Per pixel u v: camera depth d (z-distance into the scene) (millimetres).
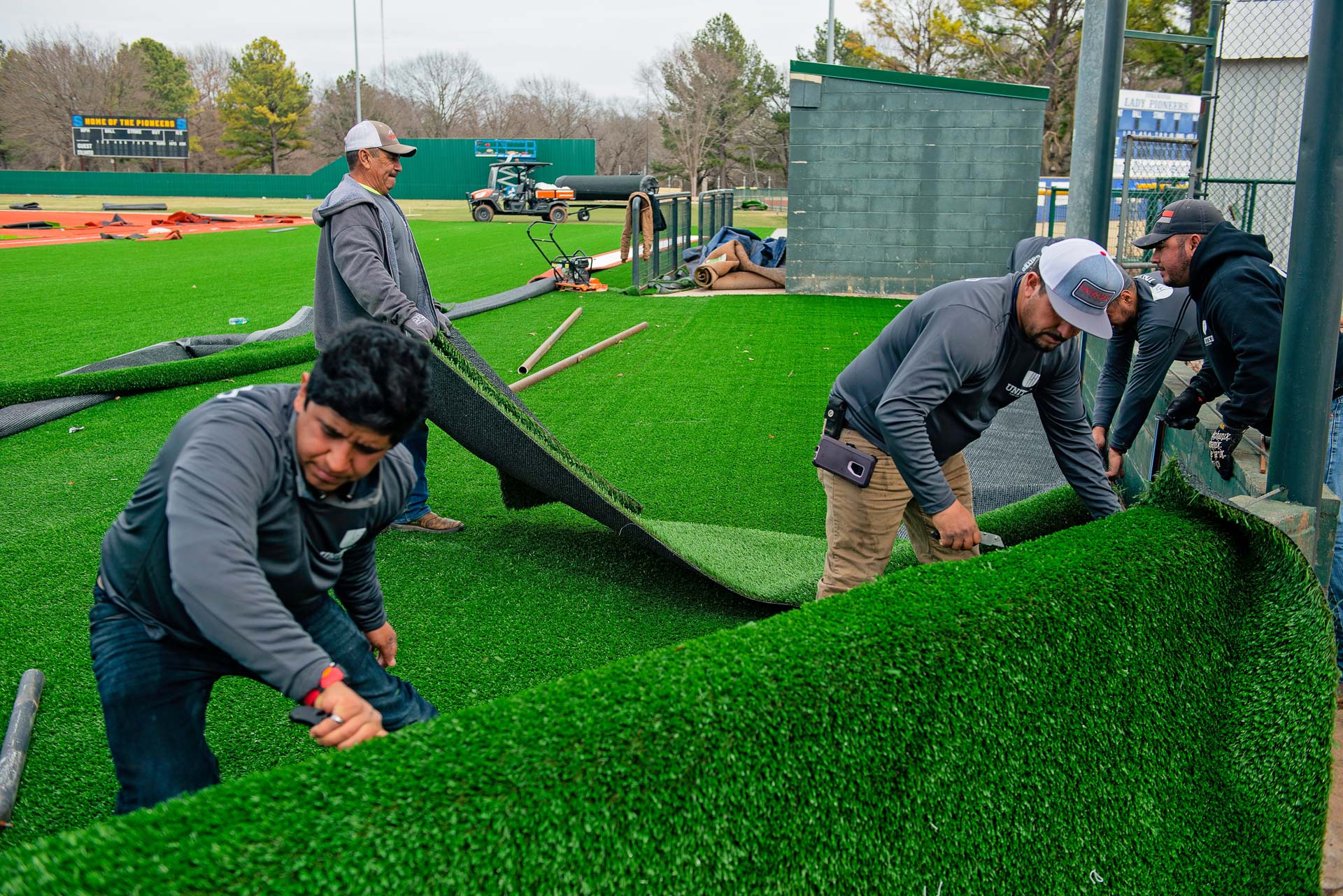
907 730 1642
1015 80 35219
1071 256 2445
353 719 1479
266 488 1573
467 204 39938
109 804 2363
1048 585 1913
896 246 12508
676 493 4918
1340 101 2283
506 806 1257
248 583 1473
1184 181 8812
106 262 16391
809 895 1513
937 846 1673
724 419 6352
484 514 4520
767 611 3525
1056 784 1844
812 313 11023
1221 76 9391
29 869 1064
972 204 12242
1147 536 2172
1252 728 2143
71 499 4617
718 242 14438
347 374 1459
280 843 1147
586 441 5824
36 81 59000
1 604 3459
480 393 3445
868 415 2855
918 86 12000
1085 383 6047
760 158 62656
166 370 6820
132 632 1727
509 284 13438
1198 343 3902
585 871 1301
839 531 2992
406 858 1187
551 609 3510
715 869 1417
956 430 2830
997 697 1766
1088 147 6508
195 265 16031
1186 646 2111
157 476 1608
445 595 3623
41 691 2820
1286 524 2422
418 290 4242
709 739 1421
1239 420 2939
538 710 1410
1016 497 4617
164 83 69562
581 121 73625
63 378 6371
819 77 12203
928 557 3203
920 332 2645
